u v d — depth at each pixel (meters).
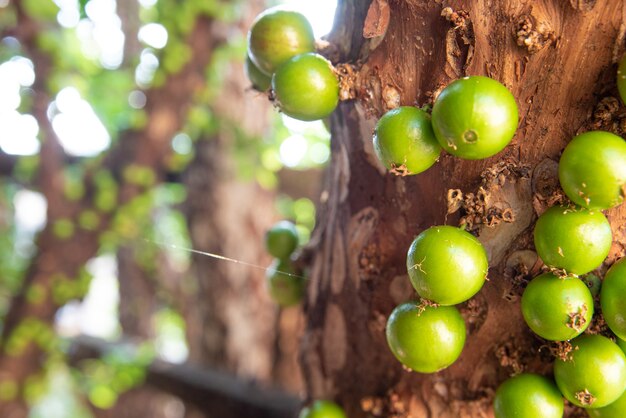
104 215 0.75
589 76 0.23
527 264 0.24
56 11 0.71
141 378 0.72
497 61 0.23
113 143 0.79
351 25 0.27
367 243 0.28
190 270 0.97
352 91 0.26
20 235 0.93
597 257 0.22
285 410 0.60
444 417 0.28
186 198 0.84
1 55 0.71
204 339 0.82
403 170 0.23
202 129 0.79
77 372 0.80
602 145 0.21
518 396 0.24
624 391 0.23
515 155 0.24
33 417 0.99
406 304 0.24
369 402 0.29
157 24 0.72
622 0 0.22
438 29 0.24
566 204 0.22
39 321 0.73
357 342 0.30
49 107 0.75
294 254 0.33
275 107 0.26
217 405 0.65
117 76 0.83
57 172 0.75
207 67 0.74
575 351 0.23
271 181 0.84
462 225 0.24
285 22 0.26
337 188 0.30
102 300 1.33
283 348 0.84
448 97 0.21
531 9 0.23
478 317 0.26
